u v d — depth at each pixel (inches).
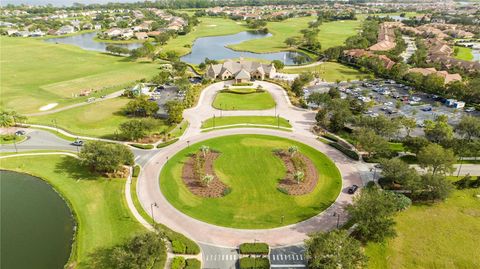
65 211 3472.0
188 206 3447.3
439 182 3376.0
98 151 3944.4
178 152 4559.5
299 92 6786.4
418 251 2847.0
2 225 3267.7
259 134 5113.2
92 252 2851.9
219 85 7603.4
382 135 4746.6
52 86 7726.4
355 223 3159.5
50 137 5064.0
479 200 3550.7
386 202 3009.4
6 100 6732.3
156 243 2615.7
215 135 5078.7
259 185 3791.8
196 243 2947.8
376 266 2684.5
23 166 4286.4
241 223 3206.2
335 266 2385.6
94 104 6476.4
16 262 2812.5
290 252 2854.3
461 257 2790.4
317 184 3823.8
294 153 4367.6
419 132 5191.9
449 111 6112.2
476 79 6747.1
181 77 7721.5
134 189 3737.7
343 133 5152.6
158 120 5408.5
